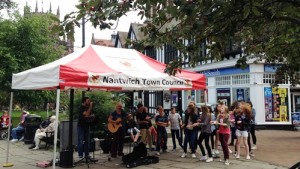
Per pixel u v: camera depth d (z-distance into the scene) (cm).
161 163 924
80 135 941
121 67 921
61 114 1600
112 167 873
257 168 852
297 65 616
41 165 897
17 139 1488
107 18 327
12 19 2170
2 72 1898
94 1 318
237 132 991
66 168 858
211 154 949
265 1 373
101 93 1335
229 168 851
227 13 377
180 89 1048
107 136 1121
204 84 1104
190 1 326
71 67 772
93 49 944
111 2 324
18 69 2053
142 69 977
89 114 943
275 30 564
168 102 2639
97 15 324
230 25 416
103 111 1243
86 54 898
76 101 1337
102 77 816
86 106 945
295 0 348
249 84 1934
